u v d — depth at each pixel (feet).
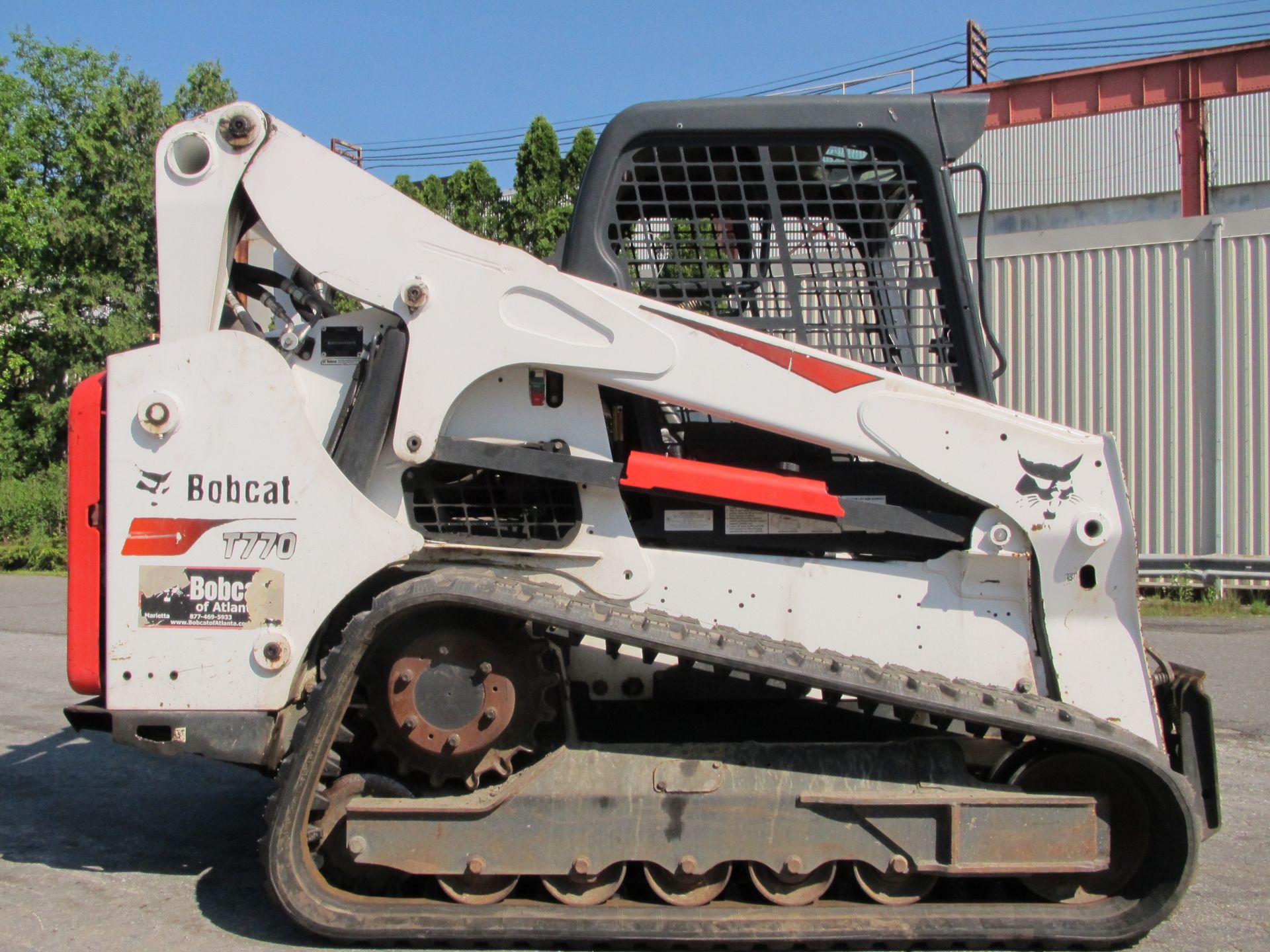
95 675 10.18
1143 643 10.06
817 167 10.93
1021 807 9.37
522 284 10.14
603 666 10.77
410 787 9.84
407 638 9.50
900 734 10.53
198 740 9.79
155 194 10.31
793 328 10.85
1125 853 9.74
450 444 10.23
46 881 11.12
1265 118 54.85
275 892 9.18
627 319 10.12
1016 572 10.30
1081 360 32.86
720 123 10.72
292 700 9.89
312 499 9.74
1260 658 22.97
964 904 9.63
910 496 10.65
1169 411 31.73
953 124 10.77
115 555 9.80
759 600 10.46
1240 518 30.94
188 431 9.76
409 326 10.18
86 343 67.82
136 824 13.01
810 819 9.43
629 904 9.57
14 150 69.51
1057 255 33.09
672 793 9.41
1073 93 60.75
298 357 10.52
